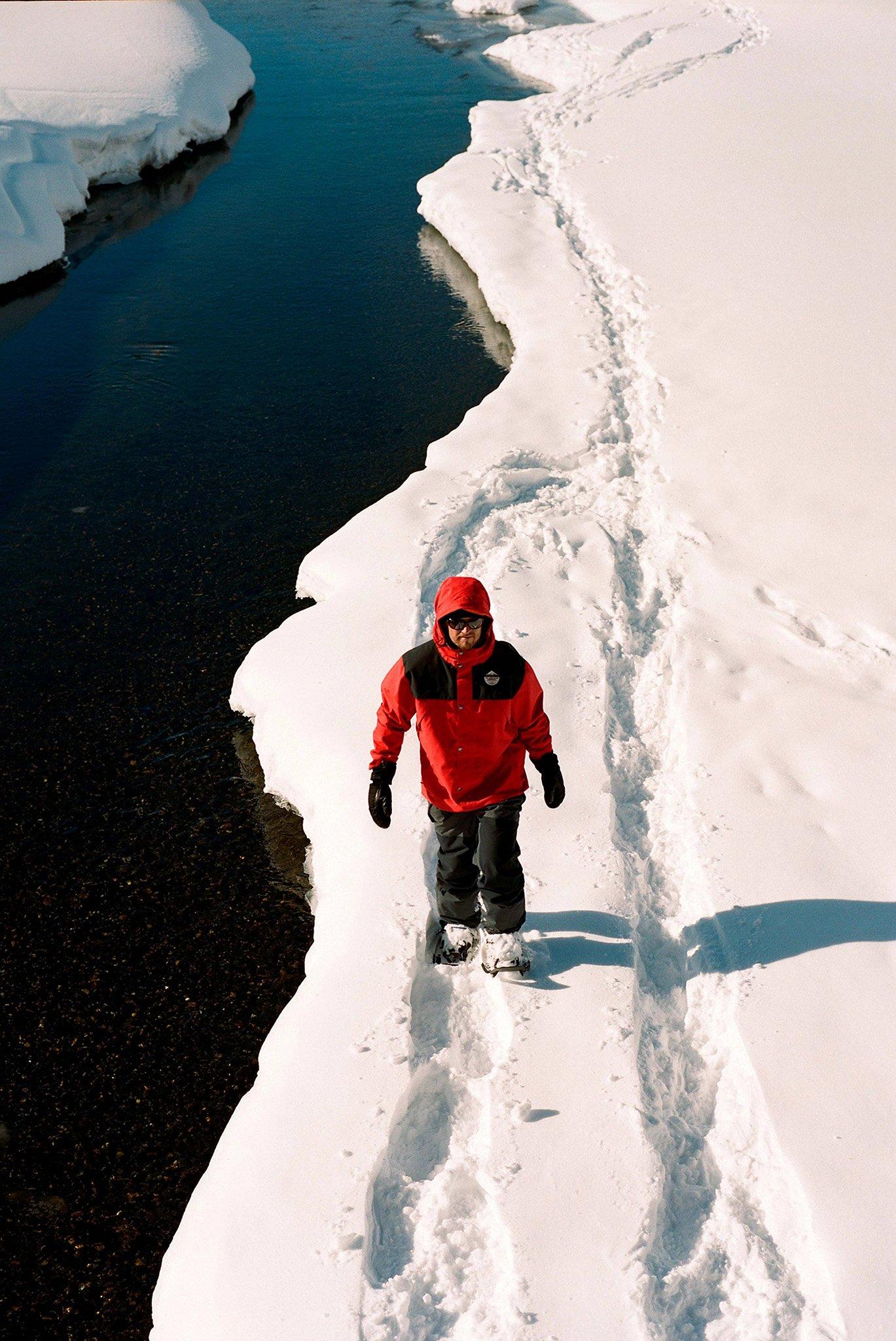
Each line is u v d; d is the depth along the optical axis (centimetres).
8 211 1138
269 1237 274
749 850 387
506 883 336
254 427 817
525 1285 259
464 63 1977
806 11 2058
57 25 1753
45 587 641
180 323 1005
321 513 700
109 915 423
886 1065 308
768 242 997
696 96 1534
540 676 483
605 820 405
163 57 1666
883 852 383
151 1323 292
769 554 566
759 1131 298
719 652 498
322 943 374
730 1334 254
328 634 532
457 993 348
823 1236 266
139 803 480
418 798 420
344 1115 302
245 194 1359
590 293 942
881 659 486
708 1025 334
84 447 800
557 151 1357
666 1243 274
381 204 1296
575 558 575
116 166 1420
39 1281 304
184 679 559
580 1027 324
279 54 2102
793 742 439
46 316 1039
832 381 738
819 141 1283
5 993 392
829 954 343
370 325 984
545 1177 282
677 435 698
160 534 688
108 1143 340
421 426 805
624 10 2311
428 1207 285
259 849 452
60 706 545
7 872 446
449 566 585
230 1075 359
